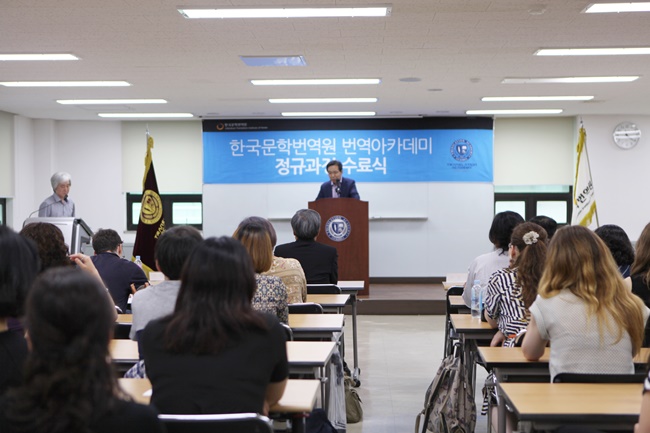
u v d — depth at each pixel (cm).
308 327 375
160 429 145
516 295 368
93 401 136
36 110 1085
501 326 370
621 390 245
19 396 136
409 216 1173
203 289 204
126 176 1211
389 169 1177
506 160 1195
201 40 642
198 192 1213
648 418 184
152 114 1135
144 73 795
